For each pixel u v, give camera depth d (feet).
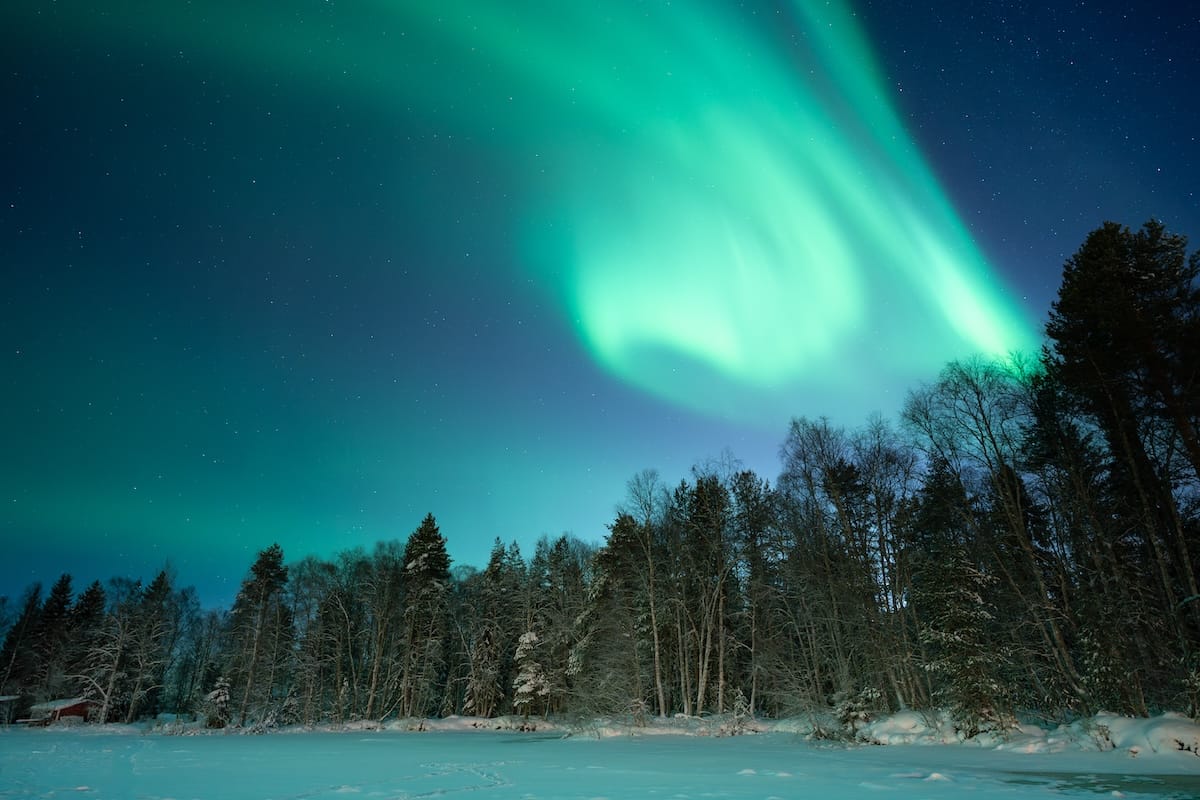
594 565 171.73
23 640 239.09
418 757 83.66
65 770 68.54
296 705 189.06
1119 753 65.67
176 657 245.45
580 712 132.67
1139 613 80.12
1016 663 97.35
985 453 98.99
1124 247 82.17
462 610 215.72
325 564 201.36
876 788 48.85
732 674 156.76
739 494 159.22
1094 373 81.56
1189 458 76.07
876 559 119.55
